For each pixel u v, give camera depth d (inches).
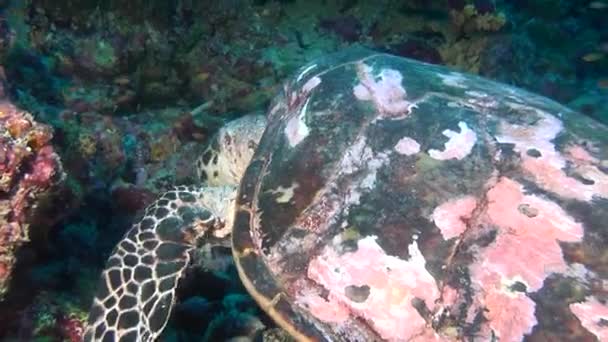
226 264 38.2
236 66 54.1
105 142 39.1
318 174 23.5
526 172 21.2
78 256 31.7
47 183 20.1
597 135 23.9
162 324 26.1
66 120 36.9
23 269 24.9
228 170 36.2
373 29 65.9
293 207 23.4
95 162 37.9
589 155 22.3
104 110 45.4
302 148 24.8
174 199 28.7
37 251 27.8
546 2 97.7
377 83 26.2
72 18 46.1
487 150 22.1
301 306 21.1
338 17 66.1
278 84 54.7
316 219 22.5
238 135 34.6
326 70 29.3
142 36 48.1
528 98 26.8
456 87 26.2
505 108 24.7
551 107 26.0
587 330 17.3
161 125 48.1
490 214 20.1
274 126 29.1
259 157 27.3
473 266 19.1
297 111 27.4
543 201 20.2
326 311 20.6
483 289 18.7
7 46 35.8
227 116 53.5
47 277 27.3
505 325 17.9
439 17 65.3
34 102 35.3
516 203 20.2
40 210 23.4
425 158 22.0
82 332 25.8
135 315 25.3
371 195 21.8
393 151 22.6
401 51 64.8
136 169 43.3
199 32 53.0
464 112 24.0
